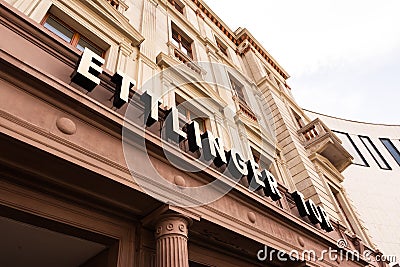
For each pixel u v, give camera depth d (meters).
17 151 3.67
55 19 7.20
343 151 14.69
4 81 3.83
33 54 4.62
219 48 16.06
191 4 16.47
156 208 4.87
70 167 3.97
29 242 4.84
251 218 6.34
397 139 32.19
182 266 4.20
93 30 7.73
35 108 3.96
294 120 16.06
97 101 4.85
